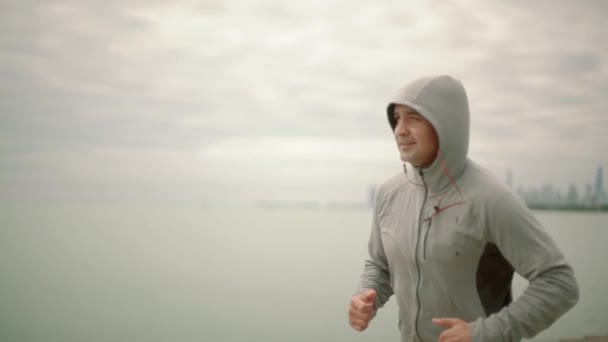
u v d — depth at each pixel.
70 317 8.05
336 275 12.20
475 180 1.34
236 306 8.73
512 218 1.22
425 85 1.35
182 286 11.06
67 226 40.00
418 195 1.46
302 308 8.43
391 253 1.54
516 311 1.19
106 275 13.03
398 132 1.44
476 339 1.17
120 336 6.73
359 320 1.46
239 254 18.23
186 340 6.39
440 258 1.34
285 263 14.86
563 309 1.18
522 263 1.23
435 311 1.40
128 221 49.22
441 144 1.33
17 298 9.79
